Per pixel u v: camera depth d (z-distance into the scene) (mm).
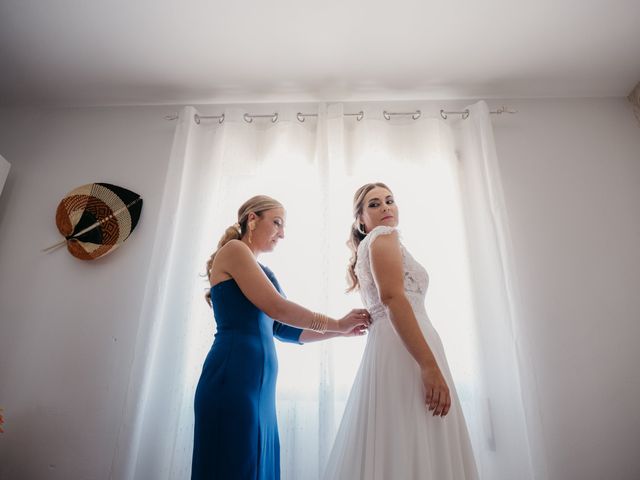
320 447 1354
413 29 1754
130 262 1865
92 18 1718
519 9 1655
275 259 1698
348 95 2152
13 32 1784
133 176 2051
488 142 1854
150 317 1587
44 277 1854
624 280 1745
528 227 1847
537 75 1999
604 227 1839
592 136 2025
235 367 1157
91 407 1630
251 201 1525
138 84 2092
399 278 1110
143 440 1468
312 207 1812
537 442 1354
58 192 2025
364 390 1110
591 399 1565
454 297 1634
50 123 2199
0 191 1919
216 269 1332
